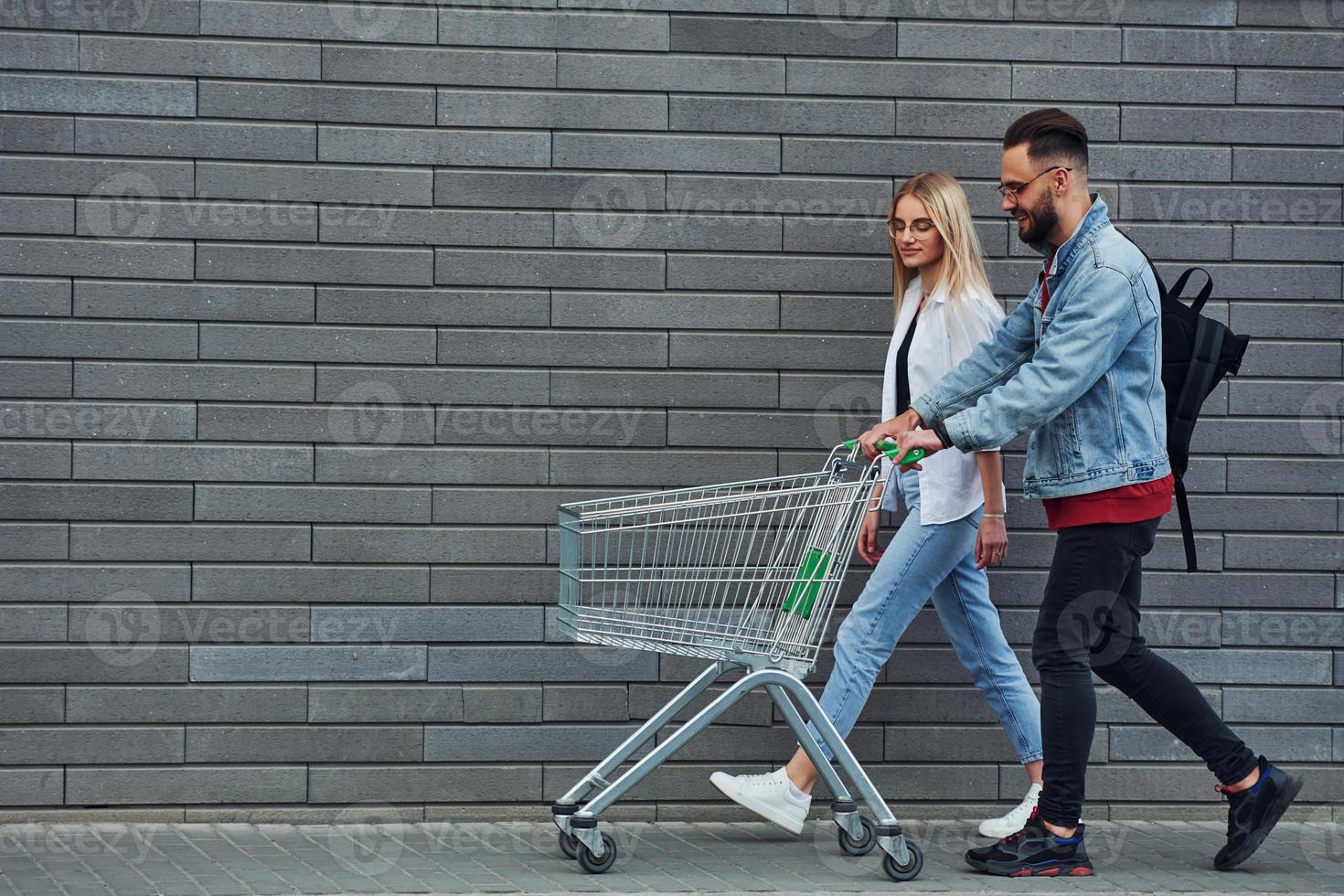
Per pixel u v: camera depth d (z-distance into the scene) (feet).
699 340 26.71
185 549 25.84
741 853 24.07
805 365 26.84
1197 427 27.35
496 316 26.43
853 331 26.91
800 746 26.40
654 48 26.61
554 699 26.48
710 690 26.71
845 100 26.89
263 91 25.96
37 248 25.57
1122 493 21.89
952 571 25.29
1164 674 23.08
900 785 26.91
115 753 25.64
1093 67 27.22
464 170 26.35
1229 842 23.08
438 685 26.30
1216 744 23.11
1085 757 22.52
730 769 26.63
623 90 26.58
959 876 22.65
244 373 25.99
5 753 25.41
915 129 26.96
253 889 21.31
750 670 23.38
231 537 25.95
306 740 26.03
